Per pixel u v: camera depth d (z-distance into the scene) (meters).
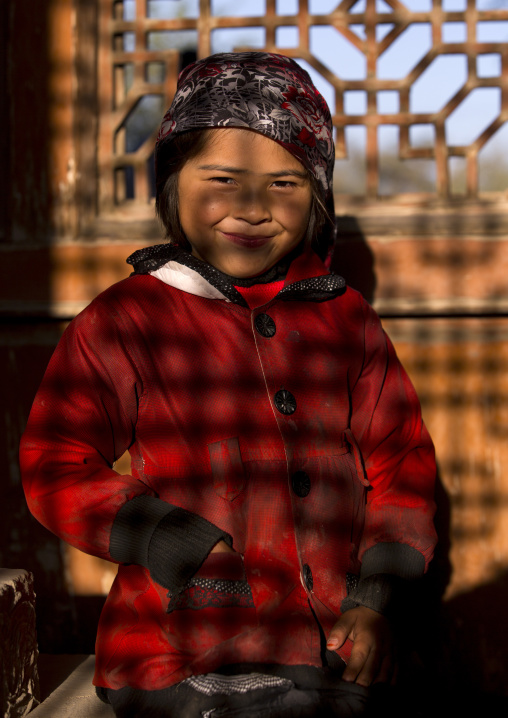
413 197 1.70
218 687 0.99
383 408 1.30
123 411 1.16
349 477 1.16
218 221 1.16
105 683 1.07
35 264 1.69
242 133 1.13
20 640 1.21
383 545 1.16
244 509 1.09
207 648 1.03
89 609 1.70
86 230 1.69
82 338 1.17
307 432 1.14
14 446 1.70
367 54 1.70
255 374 1.14
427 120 1.69
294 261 1.27
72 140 1.68
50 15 1.67
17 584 1.21
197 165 1.15
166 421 1.12
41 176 1.69
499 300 1.63
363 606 1.09
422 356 1.67
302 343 1.19
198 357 1.14
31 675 1.24
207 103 1.13
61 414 1.14
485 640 1.66
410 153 1.71
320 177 1.21
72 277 1.69
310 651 1.02
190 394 1.13
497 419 1.66
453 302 1.64
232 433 1.11
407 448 1.29
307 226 1.28
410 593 1.13
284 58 1.20
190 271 1.18
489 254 1.64
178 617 1.04
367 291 1.66
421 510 1.22
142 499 1.06
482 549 1.67
